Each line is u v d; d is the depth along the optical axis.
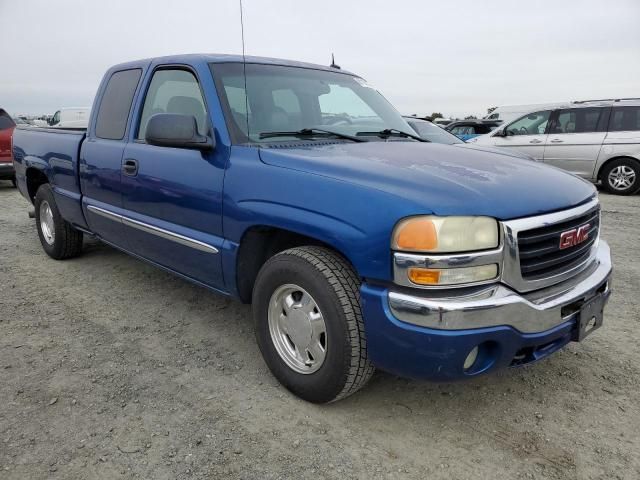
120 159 3.87
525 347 2.41
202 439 2.51
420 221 2.20
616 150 10.25
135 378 3.06
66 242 5.14
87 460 2.35
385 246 2.27
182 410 2.74
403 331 2.25
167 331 3.71
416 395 2.92
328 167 2.60
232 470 2.30
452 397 2.91
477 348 2.33
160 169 3.46
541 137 11.18
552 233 2.45
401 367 2.35
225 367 3.21
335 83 3.94
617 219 7.74
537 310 2.35
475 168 2.74
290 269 2.66
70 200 4.68
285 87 3.55
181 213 3.34
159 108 3.69
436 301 2.20
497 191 2.42
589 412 2.77
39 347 3.42
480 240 2.24
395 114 4.15
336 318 2.49
